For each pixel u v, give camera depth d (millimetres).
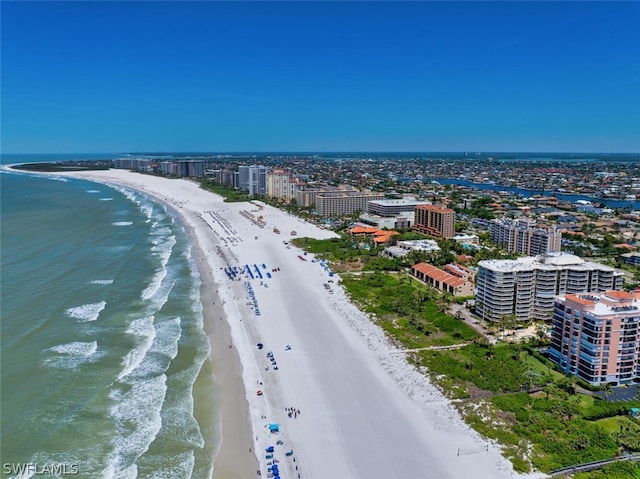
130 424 95188
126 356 122188
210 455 87312
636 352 112062
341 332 141750
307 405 103562
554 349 122625
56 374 111438
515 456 87000
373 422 97562
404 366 121000
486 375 114875
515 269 148875
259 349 130000
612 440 90062
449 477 82125
